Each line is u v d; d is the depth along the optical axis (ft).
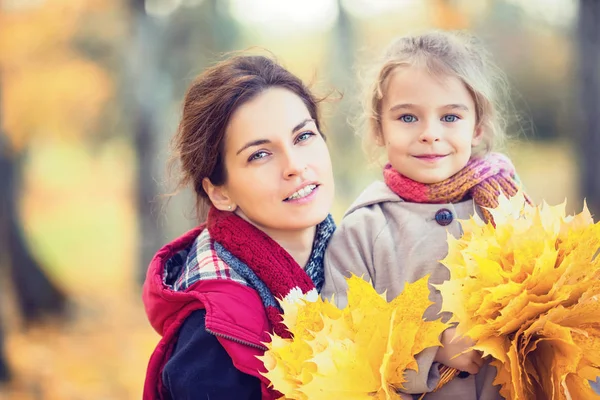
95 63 28.37
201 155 5.68
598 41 24.97
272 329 5.30
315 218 5.57
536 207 5.10
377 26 31.37
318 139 5.69
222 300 5.21
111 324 26.53
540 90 45.70
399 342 4.83
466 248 4.97
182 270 5.94
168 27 28.91
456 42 6.26
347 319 4.90
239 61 5.80
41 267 27.71
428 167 5.94
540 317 4.63
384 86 6.14
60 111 28.37
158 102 28.35
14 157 28.07
